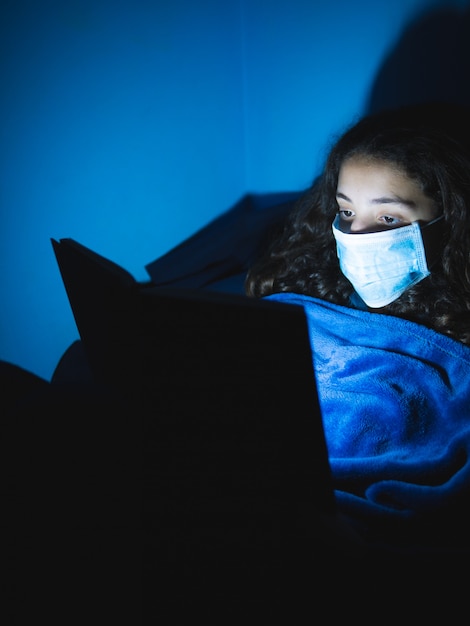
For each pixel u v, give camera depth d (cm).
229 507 76
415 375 115
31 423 101
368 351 120
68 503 89
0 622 79
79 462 94
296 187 193
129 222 176
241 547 77
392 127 121
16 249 154
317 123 178
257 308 61
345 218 123
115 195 169
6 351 162
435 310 122
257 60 183
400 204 114
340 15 160
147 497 79
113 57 154
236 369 65
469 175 114
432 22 143
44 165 151
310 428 68
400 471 110
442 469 108
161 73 166
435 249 120
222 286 172
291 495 74
